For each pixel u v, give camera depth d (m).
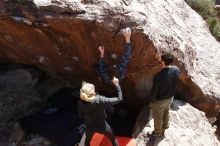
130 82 7.45
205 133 7.41
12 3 5.90
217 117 9.05
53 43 6.81
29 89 8.10
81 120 7.56
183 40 7.75
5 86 7.97
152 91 6.08
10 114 7.70
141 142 6.89
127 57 6.39
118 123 7.88
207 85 8.32
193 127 7.43
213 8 13.73
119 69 6.43
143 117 7.39
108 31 6.27
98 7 6.20
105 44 6.54
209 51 9.40
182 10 9.51
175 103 7.89
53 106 7.93
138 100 7.83
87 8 6.17
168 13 8.08
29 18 6.05
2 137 7.34
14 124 7.55
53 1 5.93
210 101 8.30
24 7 5.93
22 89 8.04
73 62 7.38
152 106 6.40
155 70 7.09
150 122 7.19
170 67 6.04
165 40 6.94
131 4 6.73
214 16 13.59
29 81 8.10
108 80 6.67
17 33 6.71
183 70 7.48
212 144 7.28
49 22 6.09
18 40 6.98
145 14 6.62
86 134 6.02
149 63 6.88
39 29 6.35
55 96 8.16
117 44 6.48
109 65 6.93
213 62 9.09
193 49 8.13
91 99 5.43
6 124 7.55
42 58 7.55
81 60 7.21
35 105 7.98
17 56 7.74
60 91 8.27
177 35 7.64
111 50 6.62
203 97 8.19
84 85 5.51
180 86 7.89
